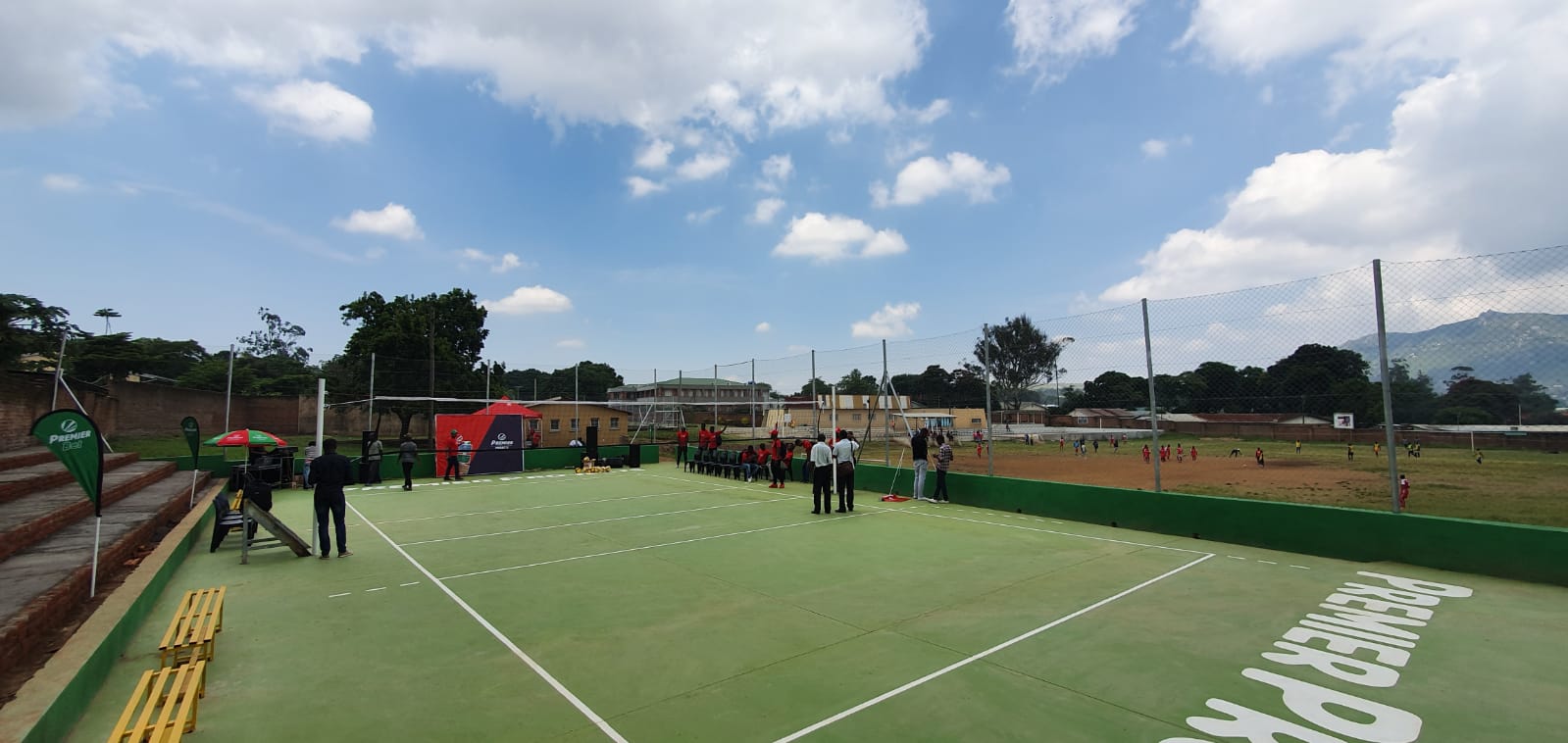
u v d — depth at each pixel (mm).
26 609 5531
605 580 8281
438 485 20219
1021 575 8250
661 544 10617
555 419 35750
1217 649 5590
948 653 5562
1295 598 7137
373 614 6930
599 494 17656
